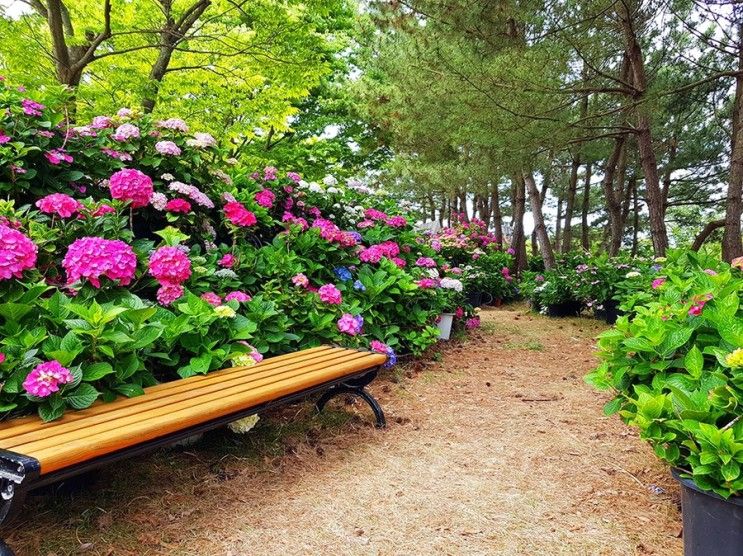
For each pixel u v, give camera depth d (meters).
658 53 7.83
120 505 2.09
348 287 4.38
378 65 9.34
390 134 11.57
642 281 6.34
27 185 3.01
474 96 5.93
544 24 5.75
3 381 1.88
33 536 1.84
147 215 3.49
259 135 11.72
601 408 3.58
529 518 2.15
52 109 3.53
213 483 2.33
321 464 2.59
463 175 8.68
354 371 2.83
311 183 5.11
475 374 4.43
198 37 7.55
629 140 12.04
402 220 5.95
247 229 3.89
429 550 1.92
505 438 3.01
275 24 7.79
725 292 2.40
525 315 8.22
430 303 5.09
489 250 11.17
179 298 2.83
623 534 2.05
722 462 1.56
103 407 1.93
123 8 7.75
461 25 6.39
